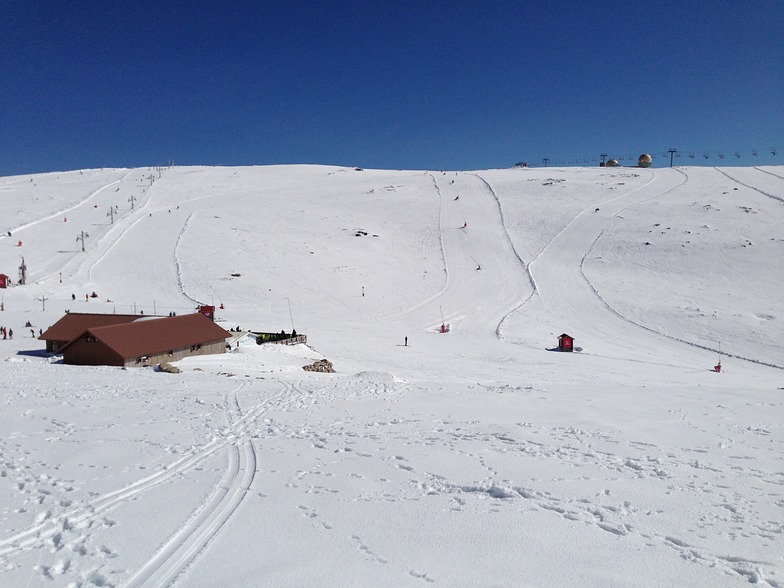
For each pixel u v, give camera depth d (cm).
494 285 7344
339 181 14300
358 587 679
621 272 7581
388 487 1052
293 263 7912
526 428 1502
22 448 1341
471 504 962
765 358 4622
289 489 1041
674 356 4744
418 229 9969
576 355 4725
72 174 15375
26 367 3053
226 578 704
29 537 847
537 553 775
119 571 727
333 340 5022
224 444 1377
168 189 12706
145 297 6462
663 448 1294
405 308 6519
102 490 1044
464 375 3706
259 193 12438
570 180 13050
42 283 6669
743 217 9150
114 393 2155
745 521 880
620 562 745
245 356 3794
